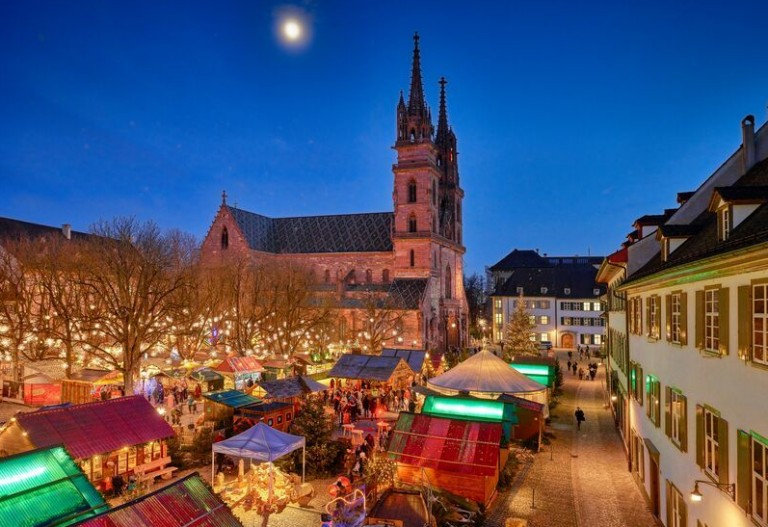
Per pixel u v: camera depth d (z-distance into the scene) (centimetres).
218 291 6731
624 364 3403
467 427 2588
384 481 2538
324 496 2619
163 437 2741
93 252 5291
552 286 10956
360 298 8425
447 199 10300
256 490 2531
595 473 3011
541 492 2702
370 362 4919
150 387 4788
